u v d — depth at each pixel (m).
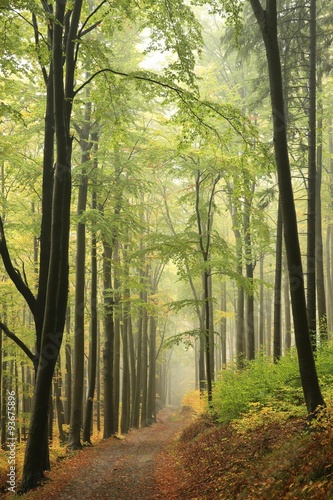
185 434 18.81
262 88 19.64
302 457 7.40
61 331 12.15
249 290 17.95
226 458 10.92
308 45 17.05
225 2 11.15
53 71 11.45
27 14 12.39
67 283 12.31
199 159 18.89
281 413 10.91
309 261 15.37
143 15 13.03
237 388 14.79
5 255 11.94
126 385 28.05
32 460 11.60
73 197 18.83
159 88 12.50
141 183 20.98
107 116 13.41
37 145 23.52
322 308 20.56
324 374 12.55
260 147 12.20
